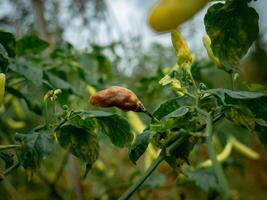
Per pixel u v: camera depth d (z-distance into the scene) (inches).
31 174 7.2
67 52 13.8
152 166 7.1
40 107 11.8
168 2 4.4
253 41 7.5
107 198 16.5
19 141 7.4
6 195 16.9
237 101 7.2
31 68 9.7
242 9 7.3
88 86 13.6
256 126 7.3
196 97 7.3
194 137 7.1
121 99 7.2
